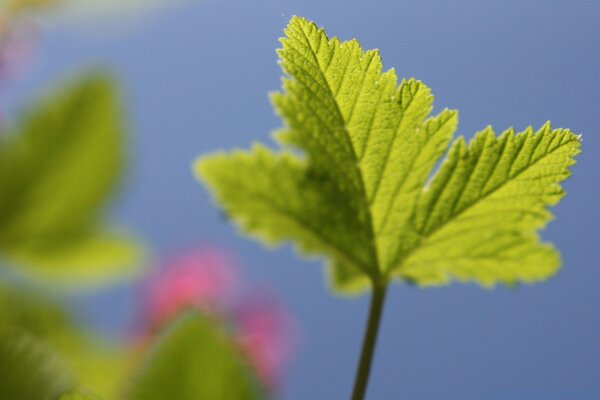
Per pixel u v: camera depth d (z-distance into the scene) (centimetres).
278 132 34
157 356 28
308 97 34
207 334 28
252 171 34
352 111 34
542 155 34
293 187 34
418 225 35
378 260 35
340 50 34
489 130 35
